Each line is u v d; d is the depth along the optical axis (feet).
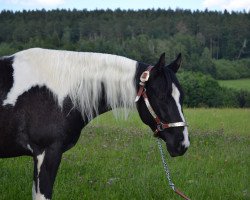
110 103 12.37
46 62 12.10
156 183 18.07
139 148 26.22
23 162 20.75
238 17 236.43
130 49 139.74
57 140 11.85
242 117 53.16
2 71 11.94
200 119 48.73
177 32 208.95
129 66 12.29
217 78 172.24
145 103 12.03
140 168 20.49
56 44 138.92
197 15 245.45
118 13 257.55
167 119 11.79
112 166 20.84
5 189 16.51
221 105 117.50
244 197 16.63
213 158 23.99
